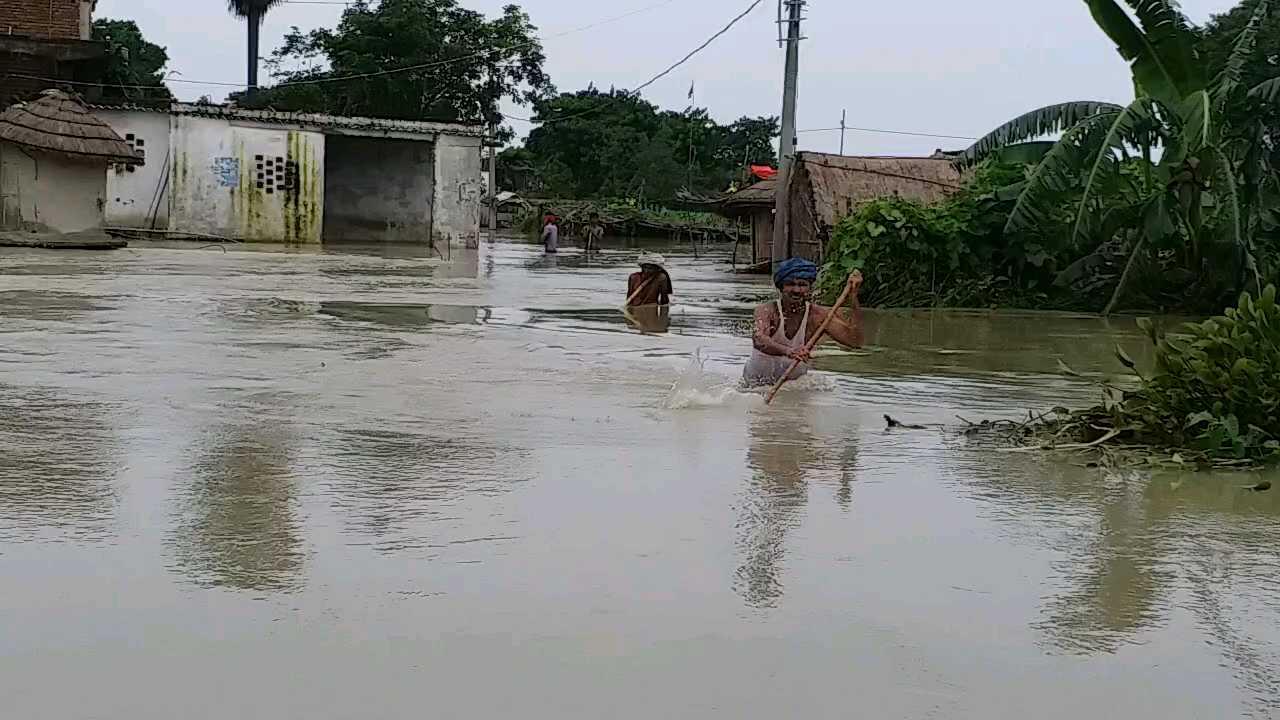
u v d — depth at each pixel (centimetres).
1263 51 1641
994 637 333
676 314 1456
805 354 808
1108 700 293
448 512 452
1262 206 1631
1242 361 600
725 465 552
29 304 1255
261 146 3170
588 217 4625
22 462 520
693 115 6206
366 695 284
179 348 937
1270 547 427
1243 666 316
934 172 2291
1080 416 670
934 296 1722
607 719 274
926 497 497
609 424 656
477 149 3450
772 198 2728
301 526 428
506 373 853
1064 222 1731
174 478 497
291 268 2095
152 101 3269
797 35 2334
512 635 324
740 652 317
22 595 347
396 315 1287
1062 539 435
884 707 285
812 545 418
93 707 274
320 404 697
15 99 3053
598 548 408
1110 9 1535
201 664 300
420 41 4628
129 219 3119
